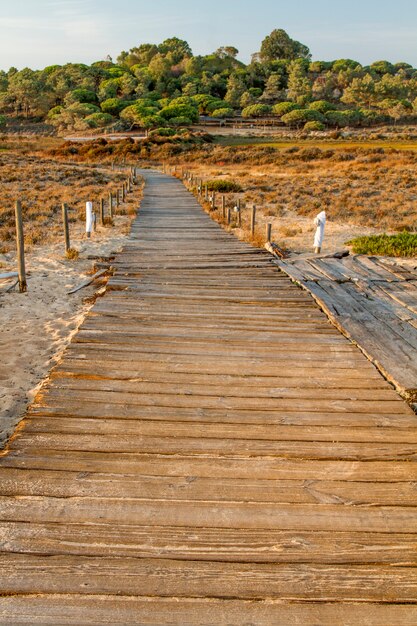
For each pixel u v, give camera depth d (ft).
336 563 9.72
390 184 98.84
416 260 41.11
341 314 25.29
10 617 8.44
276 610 8.72
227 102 534.37
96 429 14.32
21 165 136.67
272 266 37.06
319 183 105.40
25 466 12.48
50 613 8.54
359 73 610.65
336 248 47.47
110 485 11.87
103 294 30.30
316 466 12.87
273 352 20.52
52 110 461.78
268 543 10.20
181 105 436.35
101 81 576.61
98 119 415.64
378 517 11.00
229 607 8.77
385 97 538.06
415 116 469.57
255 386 17.37
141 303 27.09
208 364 19.10
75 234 53.42
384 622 8.53
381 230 58.75
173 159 214.69
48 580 9.18
